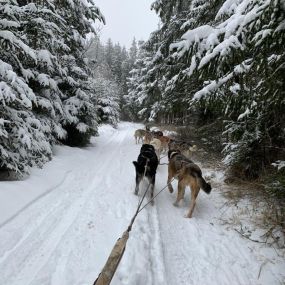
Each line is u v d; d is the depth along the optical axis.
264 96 4.75
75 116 12.27
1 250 4.16
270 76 4.22
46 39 8.00
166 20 11.28
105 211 5.70
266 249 4.71
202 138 12.22
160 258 4.23
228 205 6.39
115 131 26.95
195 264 4.26
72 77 12.41
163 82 11.23
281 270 4.20
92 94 14.31
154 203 6.36
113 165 10.16
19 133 6.84
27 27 7.60
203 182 5.73
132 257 4.03
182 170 6.24
